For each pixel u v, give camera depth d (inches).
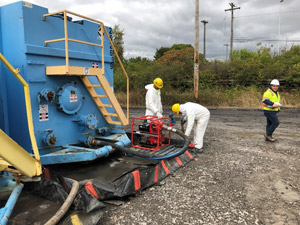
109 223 127.8
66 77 186.1
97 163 194.4
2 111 165.5
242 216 136.6
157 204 148.9
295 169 206.2
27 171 108.3
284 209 144.4
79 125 199.3
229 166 214.4
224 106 604.4
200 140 256.4
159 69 716.7
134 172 159.6
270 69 677.3
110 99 198.7
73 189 122.8
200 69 762.8
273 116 284.4
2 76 162.9
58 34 180.1
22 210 123.2
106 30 210.2
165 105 649.0
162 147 236.5
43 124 170.2
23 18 155.3
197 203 150.6
